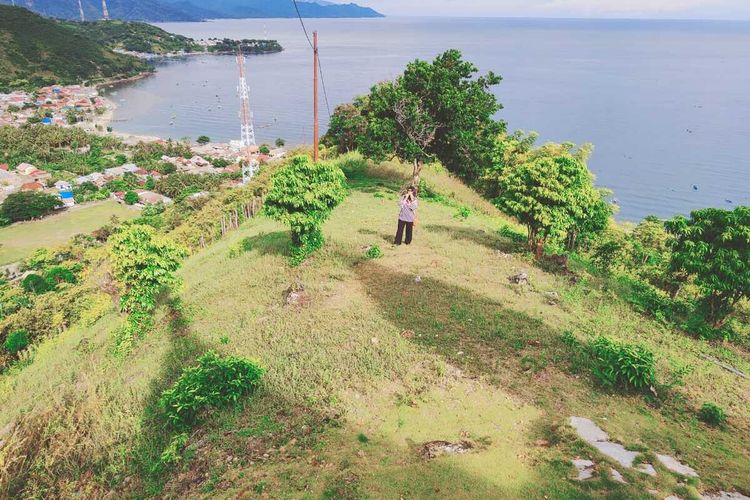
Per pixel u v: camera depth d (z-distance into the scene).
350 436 7.60
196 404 8.48
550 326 10.95
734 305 13.17
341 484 6.61
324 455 7.21
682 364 9.84
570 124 161.50
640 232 22.08
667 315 12.36
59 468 8.23
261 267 15.58
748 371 9.95
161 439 8.47
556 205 14.70
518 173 15.35
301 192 14.62
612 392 8.69
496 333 10.53
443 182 31.03
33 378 13.59
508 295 12.60
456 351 9.85
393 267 14.37
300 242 15.62
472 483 6.53
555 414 8.00
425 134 23.67
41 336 25.05
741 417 8.25
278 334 11.06
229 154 136.62
